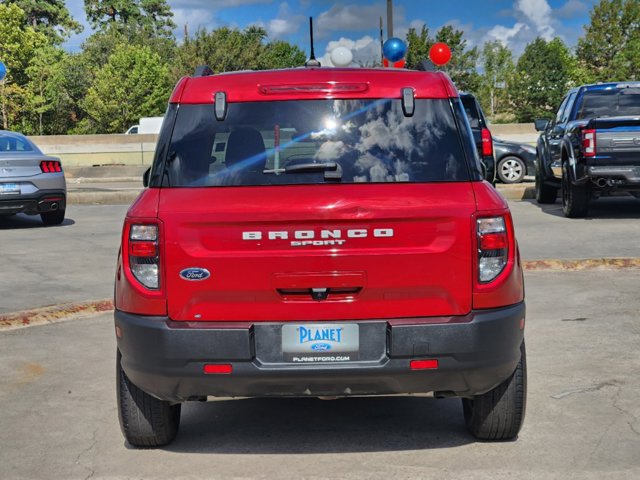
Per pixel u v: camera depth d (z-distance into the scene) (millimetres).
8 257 11500
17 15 65000
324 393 4145
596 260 9891
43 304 8398
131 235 4148
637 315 7602
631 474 4184
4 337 7387
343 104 4363
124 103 66000
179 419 4902
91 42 77375
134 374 4211
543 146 16406
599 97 15094
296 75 4449
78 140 33188
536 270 9820
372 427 5016
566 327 7234
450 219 4086
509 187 18359
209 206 4102
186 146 4320
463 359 4059
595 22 58344
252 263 4055
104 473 4352
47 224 15438
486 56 67125
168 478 4270
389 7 26516
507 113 67188
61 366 6441
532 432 4812
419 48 45688
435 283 4082
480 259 4109
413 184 4172
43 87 65188
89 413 5336
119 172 29609
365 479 4199
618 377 5805
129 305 4164
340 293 4078
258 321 4086
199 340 4039
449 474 4234
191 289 4090
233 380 4066
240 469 4379
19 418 5254
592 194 13742
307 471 4328
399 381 4086
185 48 66500
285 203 4070
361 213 4051
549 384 5680
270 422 5152
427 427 4992
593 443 4613
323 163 4223
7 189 14352
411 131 4316
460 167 4238
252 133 4312
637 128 12898
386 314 4082
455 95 4434
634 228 12570
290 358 4074
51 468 4430
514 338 4164
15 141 15102
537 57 63188
